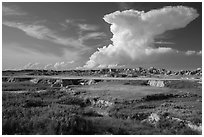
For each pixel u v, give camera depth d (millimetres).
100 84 51344
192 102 29750
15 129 14641
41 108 19172
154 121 20406
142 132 16656
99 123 17281
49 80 51500
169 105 27594
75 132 15227
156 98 32781
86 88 43531
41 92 32062
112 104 27859
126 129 16891
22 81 52656
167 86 46844
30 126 15000
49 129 14719
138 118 22203
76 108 21219
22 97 24750
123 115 22703
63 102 27391
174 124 19250
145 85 50281
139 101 29797
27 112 17359
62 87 45031
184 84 46625
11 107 18594
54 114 16875
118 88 43469
